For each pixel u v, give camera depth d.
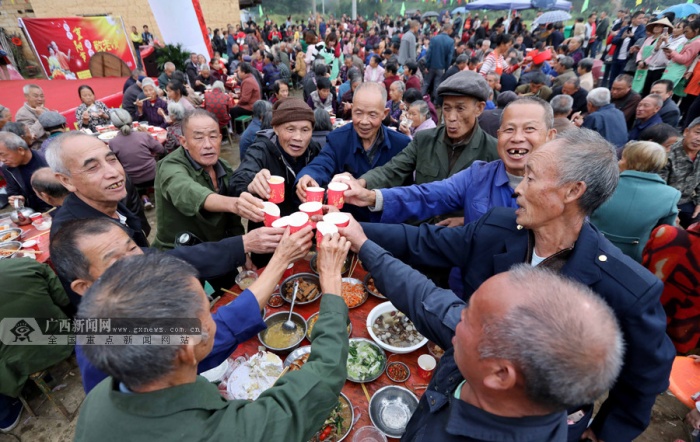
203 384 0.81
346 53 13.98
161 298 0.70
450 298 1.12
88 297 0.72
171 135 5.33
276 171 2.38
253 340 1.61
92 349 0.68
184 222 2.23
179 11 10.06
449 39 8.46
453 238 1.46
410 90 5.03
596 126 4.01
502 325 0.64
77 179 1.73
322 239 1.29
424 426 0.88
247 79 7.01
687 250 2.03
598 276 1.08
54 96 9.05
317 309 1.78
